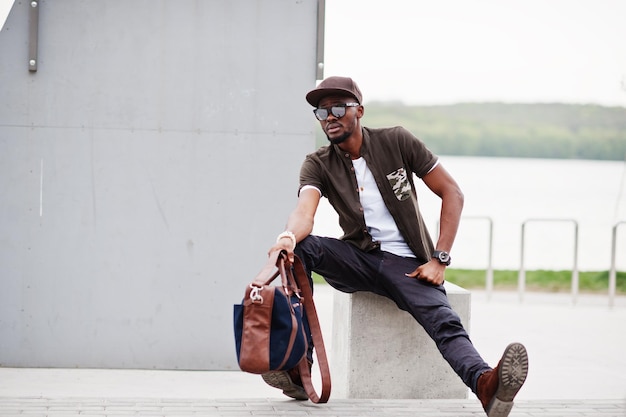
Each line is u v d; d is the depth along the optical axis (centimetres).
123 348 736
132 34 726
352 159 539
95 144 727
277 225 740
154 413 481
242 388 675
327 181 539
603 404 532
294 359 468
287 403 517
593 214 2892
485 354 845
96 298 732
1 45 716
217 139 734
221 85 733
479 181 4234
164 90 730
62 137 725
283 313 463
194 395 644
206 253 737
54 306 730
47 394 625
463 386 569
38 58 720
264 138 738
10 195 723
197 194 736
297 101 738
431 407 514
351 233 536
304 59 737
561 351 873
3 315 727
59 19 720
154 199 732
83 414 474
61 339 731
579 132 9019
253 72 734
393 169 532
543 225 2714
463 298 567
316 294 1295
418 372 564
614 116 8919
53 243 727
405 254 537
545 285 1520
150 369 738
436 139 9444
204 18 730
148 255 734
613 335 974
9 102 720
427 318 501
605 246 2331
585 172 5066
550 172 5012
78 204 727
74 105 724
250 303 461
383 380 561
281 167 739
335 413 494
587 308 1216
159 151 732
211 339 741
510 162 6638
